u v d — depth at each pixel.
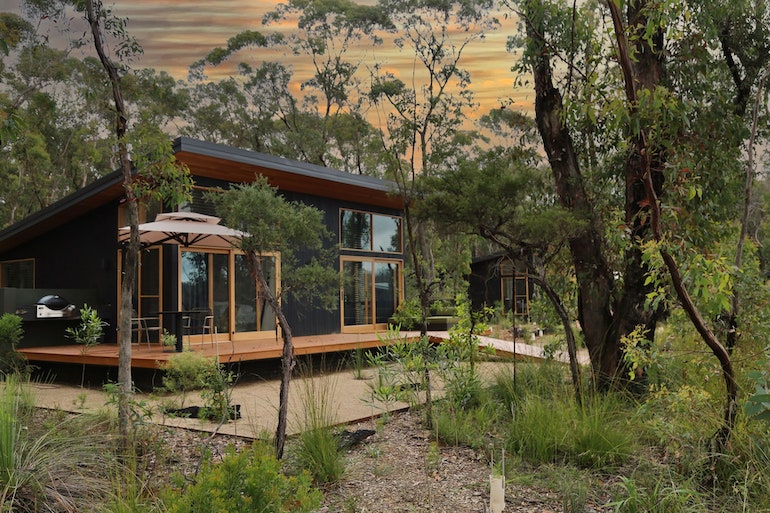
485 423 5.71
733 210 6.87
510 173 6.52
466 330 6.76
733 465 4.12
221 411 5.69
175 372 6.74
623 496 4.01
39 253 13.93
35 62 18.50
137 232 4.90
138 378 9.23
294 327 13.62
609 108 4.38
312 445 4.60
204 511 2.65
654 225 4.04
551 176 7.04
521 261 6.70
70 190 26.98
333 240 14.64
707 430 4.41
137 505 3.41
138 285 11.84
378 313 15.88
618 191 7.41
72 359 9.73
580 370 6.28
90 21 4.78
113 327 12.04
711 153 6.19
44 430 4.91
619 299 6.75
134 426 4.62
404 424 6.10
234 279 12.48
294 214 5.20
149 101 24.19
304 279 5.25
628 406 5.99
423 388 6.49
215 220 10.33
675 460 4.48
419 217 6.62
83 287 12.76
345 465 4.65
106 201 12.19
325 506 3.97
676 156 5.38
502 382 6.86
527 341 11.04
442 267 6.96
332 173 12.65
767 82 7.05
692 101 6.33
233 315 12.37
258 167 11.35
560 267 7.44
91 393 8.62
